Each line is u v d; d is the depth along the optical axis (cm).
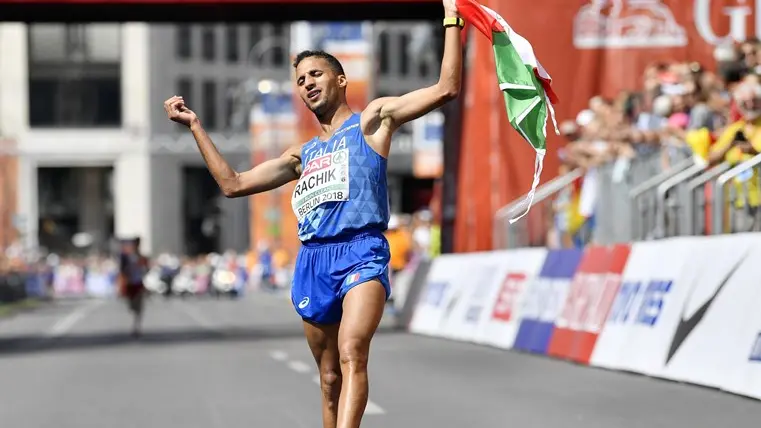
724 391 3130
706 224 3975
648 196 4344
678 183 4003
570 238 5159
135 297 6588
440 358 4428
